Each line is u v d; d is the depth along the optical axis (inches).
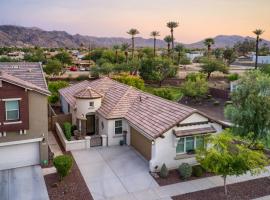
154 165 813.9
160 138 810.2
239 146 666.8
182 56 4033.0
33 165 866.1
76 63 4256.9
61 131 1077.8
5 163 836.6
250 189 735.7
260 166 658.8
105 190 721.0
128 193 709.3
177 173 820.6
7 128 799.7
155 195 701.3
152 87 2416.3
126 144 1034.1
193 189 733.3
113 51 4215.1
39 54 4092.0
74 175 796.6
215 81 2763.3
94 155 935.7
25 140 837.8
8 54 5211.6
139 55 3858.3
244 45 6968.5
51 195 693.9
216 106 1804.9
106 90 1229.7
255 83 940.6
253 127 914.1
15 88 791.1
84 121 1099.9
